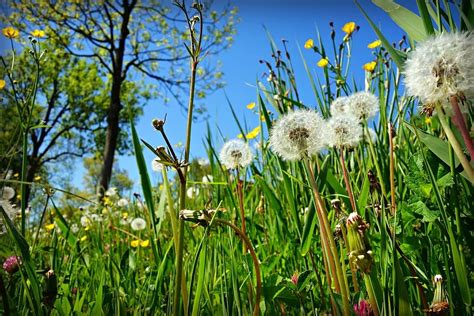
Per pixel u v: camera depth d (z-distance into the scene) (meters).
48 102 5.83
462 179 0.29
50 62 5.05
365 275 0.22
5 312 0.26
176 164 0.24
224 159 0.45
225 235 0.49
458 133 0.25
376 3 0.27
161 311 0.34
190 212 0.24
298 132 0.27
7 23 4.34
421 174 0.30
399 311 0.21
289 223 0.51
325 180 0.34
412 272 0.28
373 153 0.38
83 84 6.00
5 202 0.31
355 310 0.25
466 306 0.24
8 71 0.35
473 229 0.27
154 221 0.34
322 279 0.37
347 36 0.62
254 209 0.58
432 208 0.29
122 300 0.34
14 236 0.25
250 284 0.31
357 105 0.39
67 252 0.59
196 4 0.25
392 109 0.50
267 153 0.61
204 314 0.32
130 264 0.47
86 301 0.36
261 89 0.62
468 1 0.24
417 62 0.21
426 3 0.26
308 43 0.63
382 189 0.30
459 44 0.21
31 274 0.26
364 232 0.21
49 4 4.40
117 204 1.15
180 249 0.24
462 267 0.22
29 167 5.23
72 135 6.27
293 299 0.31
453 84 0.20
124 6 4.64
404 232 0.34
